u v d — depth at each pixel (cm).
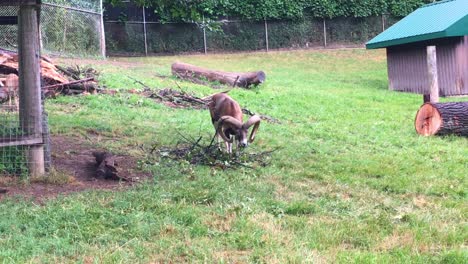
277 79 2488
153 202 741
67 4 2456
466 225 686
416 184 884
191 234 636
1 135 878
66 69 1739
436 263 568
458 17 2136
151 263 559
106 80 1809
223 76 2125
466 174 957
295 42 3641
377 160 1066
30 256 566
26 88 873
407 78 2386
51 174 868
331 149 1172
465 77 2178
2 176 862
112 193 791
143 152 1057
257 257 571
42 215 680
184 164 969
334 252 588
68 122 1259
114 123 1307
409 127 1466
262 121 1476
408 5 3766
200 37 3441
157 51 3359
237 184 852
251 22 3547
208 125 1359
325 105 1838
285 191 838
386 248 609
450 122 1312
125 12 3256
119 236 625
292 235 638
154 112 1490
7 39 1975
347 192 844
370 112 1734
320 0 3644
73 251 579
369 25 3747
